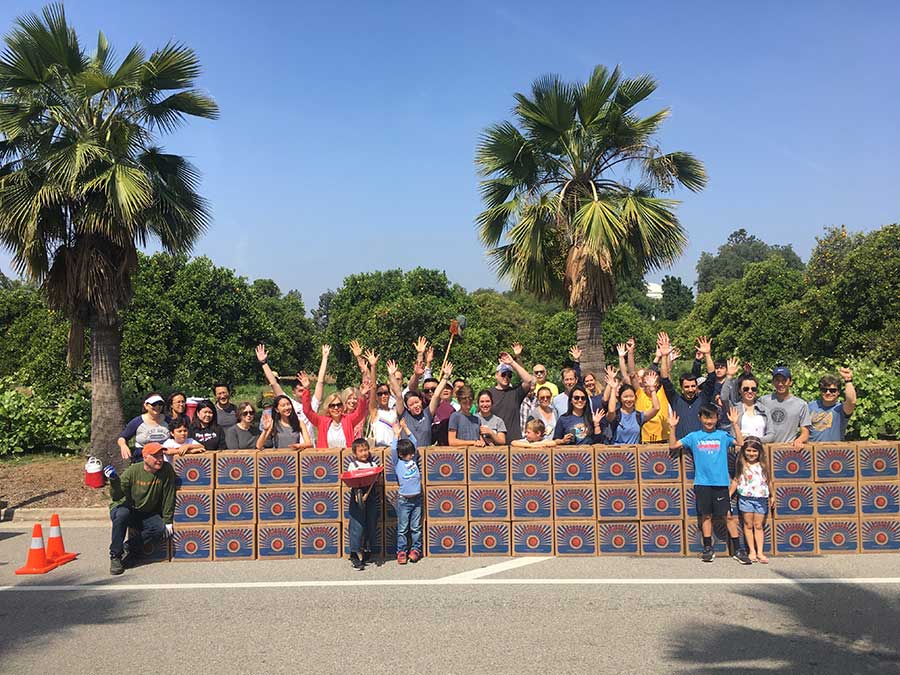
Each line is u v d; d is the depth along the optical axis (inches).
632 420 299.7
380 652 189.0
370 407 320.8
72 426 504.7
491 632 201.0
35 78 405.7
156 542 282.0
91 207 405.1
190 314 680.4
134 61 420.5
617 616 211.3
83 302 434.9
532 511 279.6
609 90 481.1
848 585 235.6
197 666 182.7
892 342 633.6
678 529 273.9
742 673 172.1
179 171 467.2
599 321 487.8
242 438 312.0
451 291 1227.2
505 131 490.9
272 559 281.6
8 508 373.7
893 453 270.8
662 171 490.6
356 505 267.1
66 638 203.0
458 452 281.7
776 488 271.9
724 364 324.8
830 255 932.0
